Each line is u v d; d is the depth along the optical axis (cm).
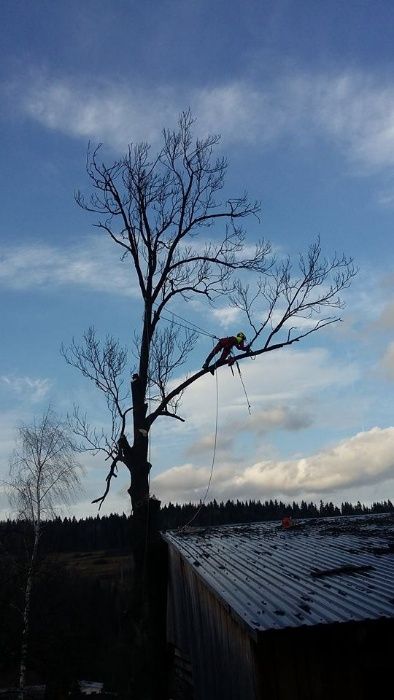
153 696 1217
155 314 1435
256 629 697
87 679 3125
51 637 2233
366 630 740
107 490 1343
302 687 775
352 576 920
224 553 1201
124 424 1354
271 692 769
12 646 2109
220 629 1013
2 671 2164
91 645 2570
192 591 1262
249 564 1064
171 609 1552
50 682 2194
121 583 4706
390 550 1100
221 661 1011
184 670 1403
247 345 1328
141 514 1307
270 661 780
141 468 1327
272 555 1142
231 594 851
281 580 918
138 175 1463
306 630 711
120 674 2580
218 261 1488
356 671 781
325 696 772
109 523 7706
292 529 1594
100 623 3762
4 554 2406
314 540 1322
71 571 4719
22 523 2456
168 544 1525
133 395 1376
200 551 1244
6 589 2216
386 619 720
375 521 1694
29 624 2178
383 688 778
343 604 774
